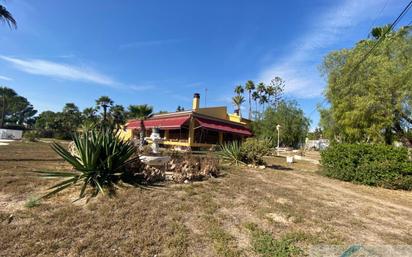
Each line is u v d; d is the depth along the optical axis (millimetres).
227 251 3471
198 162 9930
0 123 79500
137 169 7473
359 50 17219
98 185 5875
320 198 7203
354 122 16594
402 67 14289
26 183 6395
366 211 6164
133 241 3561
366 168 10500
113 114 45625
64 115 57938
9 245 3213
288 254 3539
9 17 13742
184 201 5699
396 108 14211
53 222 4008
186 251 3434
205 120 25547
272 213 5395
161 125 25250
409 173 9984
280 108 41469
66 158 5969
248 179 9453
